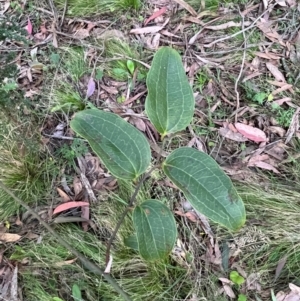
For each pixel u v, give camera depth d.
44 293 0.70
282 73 0.88
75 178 0.78
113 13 0.96
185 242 0.73
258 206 0.75
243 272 0.72
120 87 0.87
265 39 0.92
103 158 0.43
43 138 0.81
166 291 0.70
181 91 0.42
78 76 0.88
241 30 0.93
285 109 0.85
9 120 0.74
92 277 0.71
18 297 0.70
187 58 0.90
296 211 0.75
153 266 0.71
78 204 0.76
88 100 0.86
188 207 0.76
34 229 0.74
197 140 0.81
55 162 0.80
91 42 0.92
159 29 0.93
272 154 0.81
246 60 0.90
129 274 0.72
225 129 0.82
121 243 0.73
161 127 0.44
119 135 0.43
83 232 0.74
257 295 0.70
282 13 0.94
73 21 0.95
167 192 0.77
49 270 0.72
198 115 0.83
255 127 0.83
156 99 0.43
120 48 0.91
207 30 0.93
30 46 0.91
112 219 0.75
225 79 0.88
